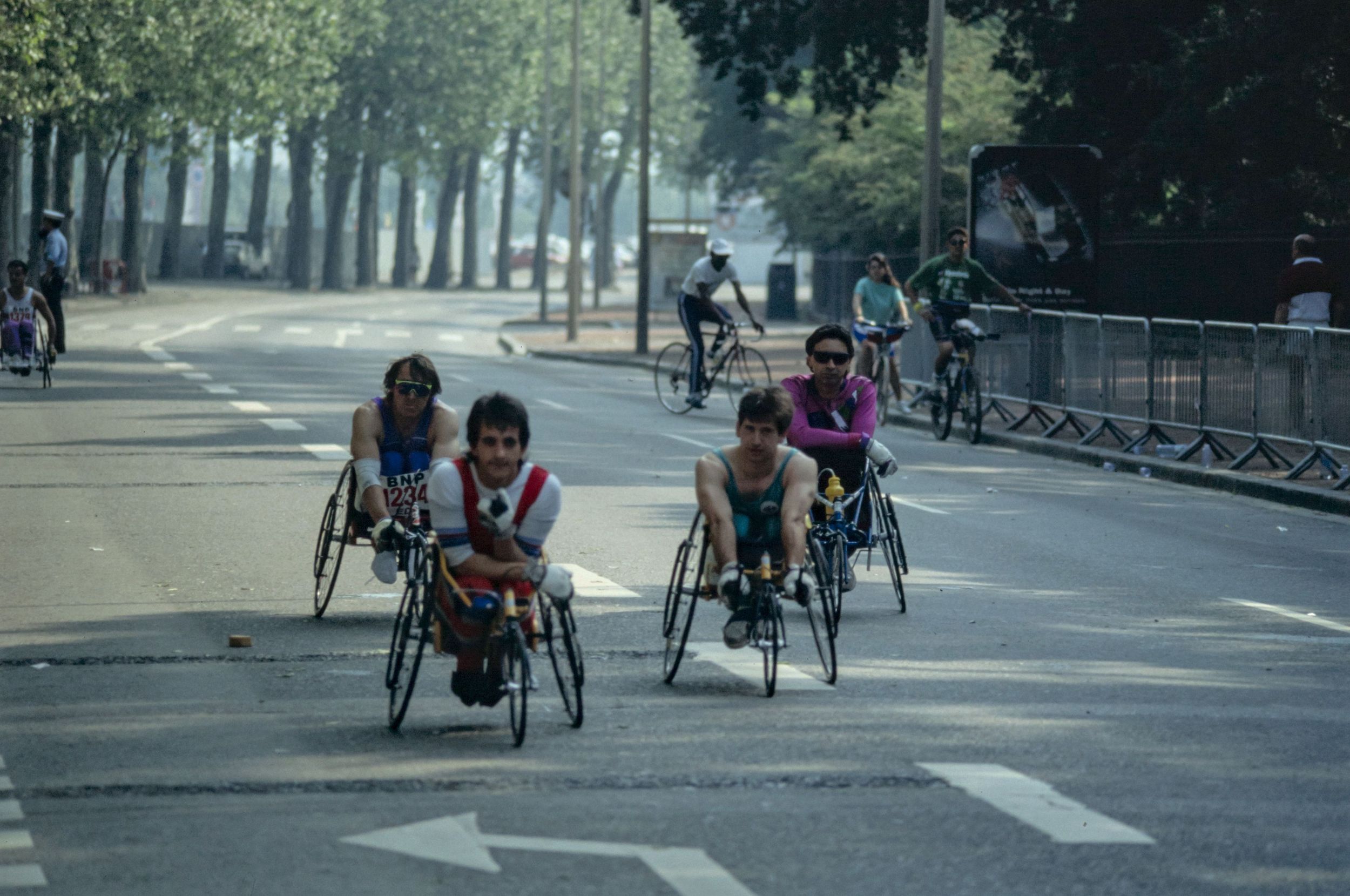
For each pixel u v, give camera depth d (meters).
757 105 67.94
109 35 87.81
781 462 15.26
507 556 13.32
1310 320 34.06
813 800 11.65
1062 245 46.50
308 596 19.61
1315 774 12.66
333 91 118.06
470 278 176.38
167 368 55.84
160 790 11.72
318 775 12.13
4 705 14.26
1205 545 25.19
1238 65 50.53
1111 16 56.00
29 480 29.02
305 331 86.88
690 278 43.62
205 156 127.88
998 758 12.86
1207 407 34.88
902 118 76.62
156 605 18.94
